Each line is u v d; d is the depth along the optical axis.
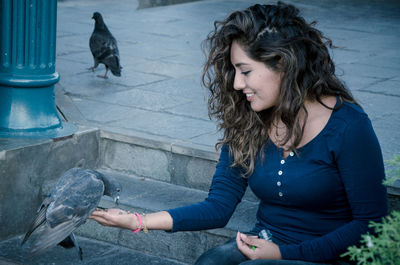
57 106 5.56
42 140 4.51
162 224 2.83
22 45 4.52
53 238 2.78
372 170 2.60
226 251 2.76
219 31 2.82
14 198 4.36
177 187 4.63
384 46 9.25
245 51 2.64
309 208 2.72
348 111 2.65
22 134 4.55
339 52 8.66
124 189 4.56
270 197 2.79
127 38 9.63
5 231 4.35
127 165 4.87
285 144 2.72
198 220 2.87
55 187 2.92
